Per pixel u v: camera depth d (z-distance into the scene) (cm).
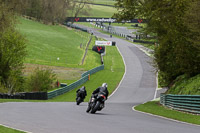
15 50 8688
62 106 4331
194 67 5841
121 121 2584
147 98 9388
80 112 3312
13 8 12231
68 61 15862
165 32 6375
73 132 1875
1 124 2045
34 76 8781
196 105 3709
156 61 6962
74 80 11919
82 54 18600
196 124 2791
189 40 5050
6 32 9031
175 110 4338
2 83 7994
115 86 11562
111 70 15350
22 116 2550
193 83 5541
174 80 6931
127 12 7238
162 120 2973
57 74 12588
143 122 2612
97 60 17600
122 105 5984
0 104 3928
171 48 6369
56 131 1884
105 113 3438
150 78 13475
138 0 7094
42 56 16050
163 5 5609
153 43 7631
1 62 8512
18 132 1767
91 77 13100
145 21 7106
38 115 2705
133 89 11081
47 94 7925
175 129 2233
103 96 3284
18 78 8631
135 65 16962
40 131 1861
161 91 10812
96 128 2077
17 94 6206
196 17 4578
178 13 5178
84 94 5094
